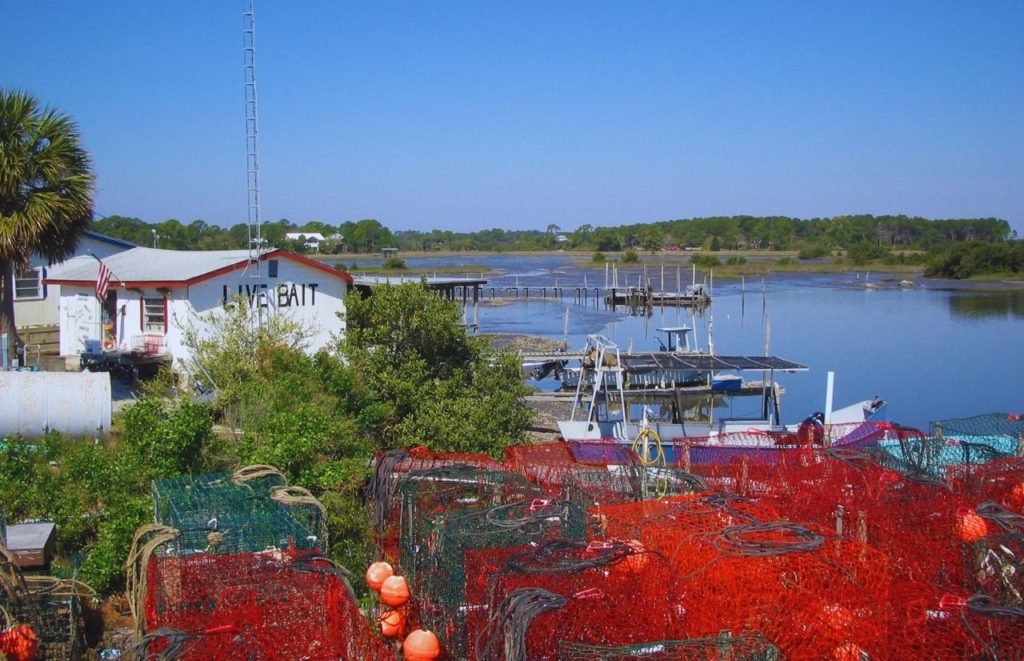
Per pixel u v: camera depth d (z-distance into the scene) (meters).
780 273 111.00
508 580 6.96
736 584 6.83
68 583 8.52
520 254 180.75
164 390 17.61
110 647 8.62
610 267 122.62
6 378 14.52
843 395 34.00
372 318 18.98
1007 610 6.44
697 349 40.09
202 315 22.55
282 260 25.41
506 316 63.50
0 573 7.80
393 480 10.81
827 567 7.00
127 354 22.86
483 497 10.34
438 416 17.12
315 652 6.68
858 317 62.22
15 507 10.77
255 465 10.31
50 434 13.20
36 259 27.78
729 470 11.48
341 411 15.95
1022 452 12.02
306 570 7.01
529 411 19.12
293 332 21.70
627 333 53.56
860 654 6.58
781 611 6.71
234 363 17.59
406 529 9.91
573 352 39.91
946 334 52.41
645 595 6.80
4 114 19.20
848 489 9.77
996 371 39.22
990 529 8.10
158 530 8.12
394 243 165.38
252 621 6.67
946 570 8.07
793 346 47.44
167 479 10.29
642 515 8.28
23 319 27.55
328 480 11.58
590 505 9.45
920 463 11.10
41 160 19.34
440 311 19.00
